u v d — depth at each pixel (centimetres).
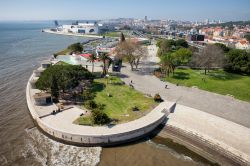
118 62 10350
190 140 4625
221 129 4856
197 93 6969
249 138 4541
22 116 5681
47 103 5788
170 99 6391
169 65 8825
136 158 4147
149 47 17538
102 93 6631
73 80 6166
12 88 7812
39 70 8381
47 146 4447
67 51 13650
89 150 4334
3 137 4716
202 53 9531
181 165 3984
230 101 6381
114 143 4491
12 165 3888
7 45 18875
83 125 4744
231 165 3944
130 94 6625
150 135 4850
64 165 3909
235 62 9344
